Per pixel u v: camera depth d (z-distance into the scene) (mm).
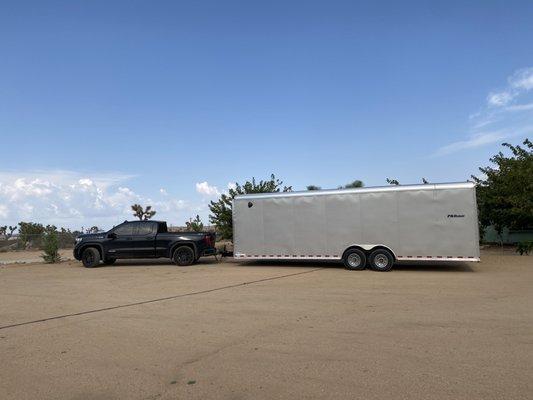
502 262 19047
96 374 5867
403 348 6582
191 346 7012
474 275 15039
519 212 21672
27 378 5785
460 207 16078
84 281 15531
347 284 13375
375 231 17094
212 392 5164
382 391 5027
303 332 7656
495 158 24562
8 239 41156
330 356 6309
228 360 6281
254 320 8688
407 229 16656
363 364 5938
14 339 7727
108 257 20719
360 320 8430
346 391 5062
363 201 17312
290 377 5551
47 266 22469
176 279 15453
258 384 5355
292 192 18594
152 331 8031
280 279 14867
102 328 8367
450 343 6773
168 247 20375
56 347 7164
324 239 17922
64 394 5230
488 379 5297
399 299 10602
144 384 5473
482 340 6898
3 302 11453
